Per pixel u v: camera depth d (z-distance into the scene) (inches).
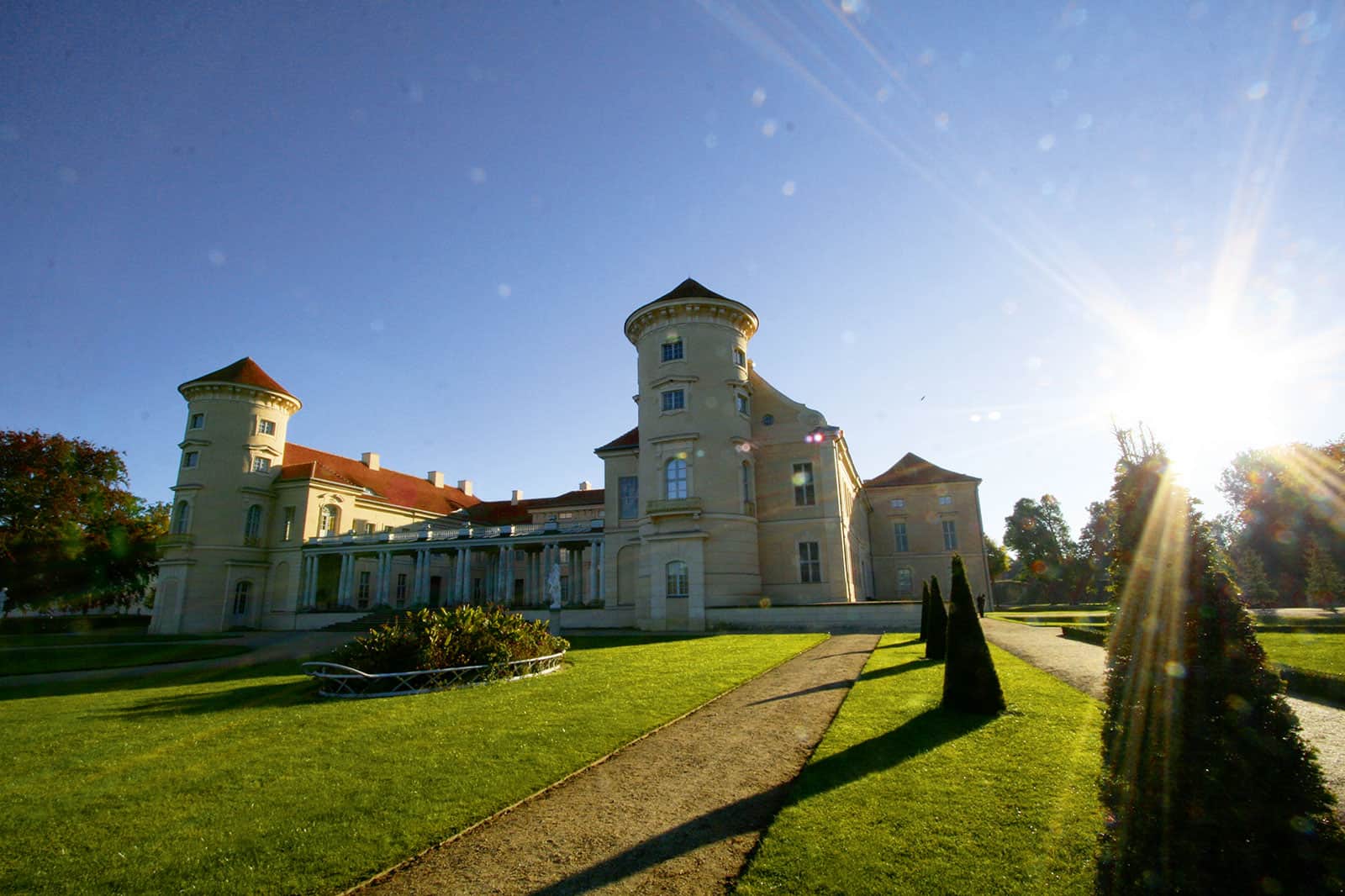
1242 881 154.7
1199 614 180.9
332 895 212.4
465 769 336.8
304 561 2021.4
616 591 1584.6
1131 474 211.6
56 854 245.1
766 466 1512.1
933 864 211.3
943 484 2300.7
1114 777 179.8
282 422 2194.9
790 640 996.6
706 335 1466.5
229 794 308.5
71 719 524.4
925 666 634.2
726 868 221.0
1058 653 695.1
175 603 1915.6
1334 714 388.5
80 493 2052.2
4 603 1915.6
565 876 221.0
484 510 2783.0
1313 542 1872.5
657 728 423.2
